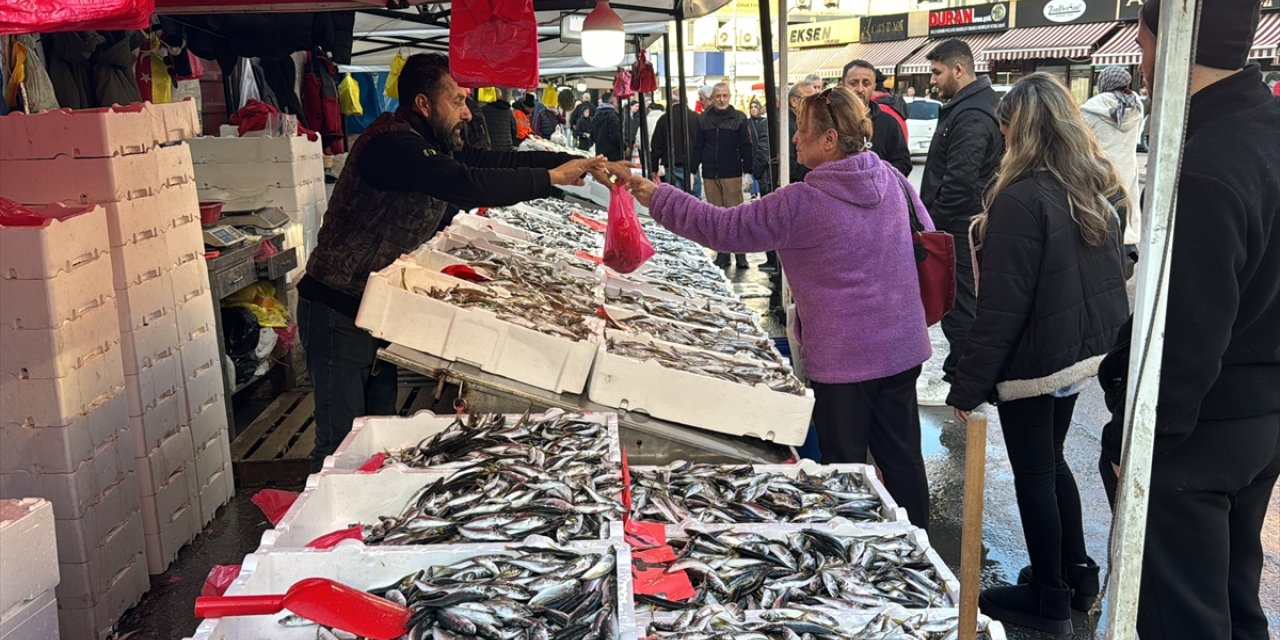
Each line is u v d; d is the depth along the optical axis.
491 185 3.98
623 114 19.94
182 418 4.44
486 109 10.87
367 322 3.76
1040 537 3.68
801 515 3.01
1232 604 2.74
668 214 3.80
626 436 3.62
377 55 12.52
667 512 3.04
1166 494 2.50
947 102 6.33
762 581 2.61
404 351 3.75
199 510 4.61
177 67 7.21
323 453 4.35
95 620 3.64
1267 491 2.71
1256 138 2.31
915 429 3.87
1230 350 2.45
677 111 14.84
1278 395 2.49
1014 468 3.71
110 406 3.78
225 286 5.66
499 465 3.14
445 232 5.47
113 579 3.78
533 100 18.00
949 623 2.35
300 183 8.11
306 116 10.40
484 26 4.89
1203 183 2.25
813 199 3.62
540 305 4.25
